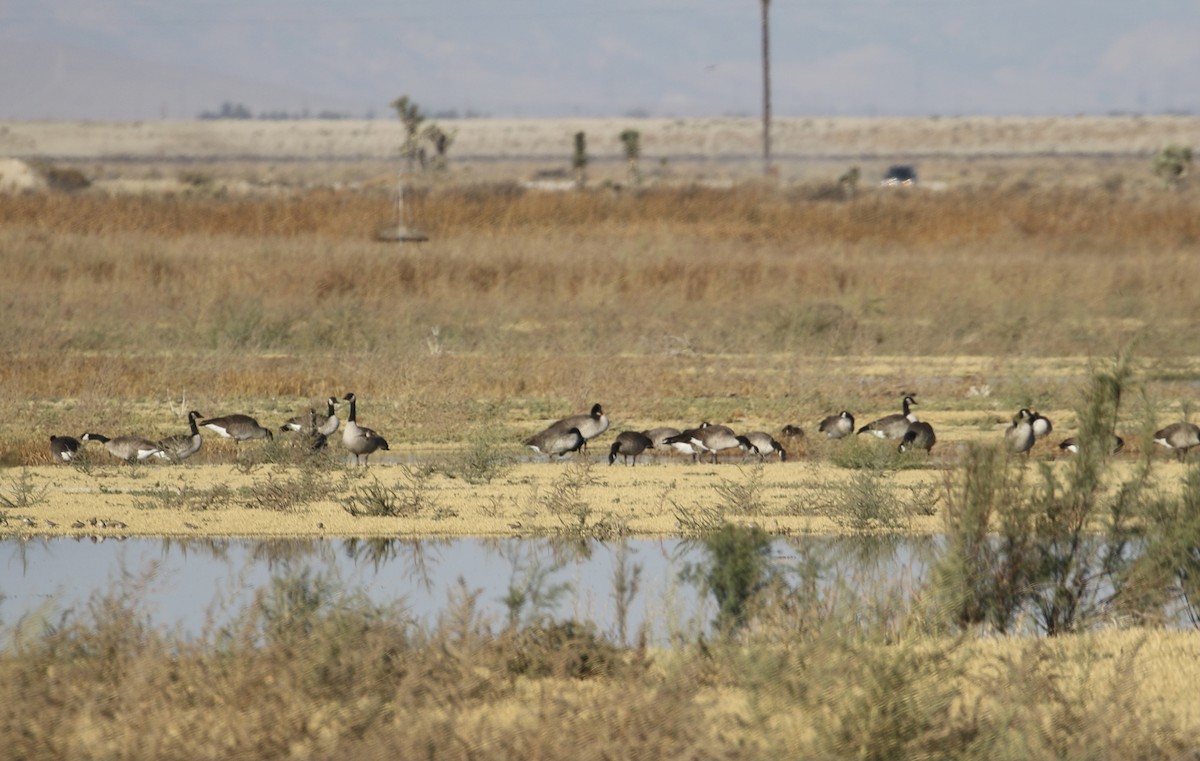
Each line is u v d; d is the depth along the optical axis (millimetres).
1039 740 7809
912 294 37375
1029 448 18031
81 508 15391
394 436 21031
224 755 7359
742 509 15164
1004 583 11188
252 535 14148
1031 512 11477
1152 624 11039
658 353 28922
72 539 14031
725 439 19125
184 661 8508
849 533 14086
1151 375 27172
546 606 10266
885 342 31391
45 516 14914
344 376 25609
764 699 8070
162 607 11008
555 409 23297
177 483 17109
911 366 28500
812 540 13688
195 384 24891
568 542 13867
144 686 7867
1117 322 34062
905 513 14883
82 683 8148
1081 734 7801
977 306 35094
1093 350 29953
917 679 8047
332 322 31047
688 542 13867
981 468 11547
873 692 7793
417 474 17625
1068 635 10602
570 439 19250
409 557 13266
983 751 7633
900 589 10516
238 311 31750
